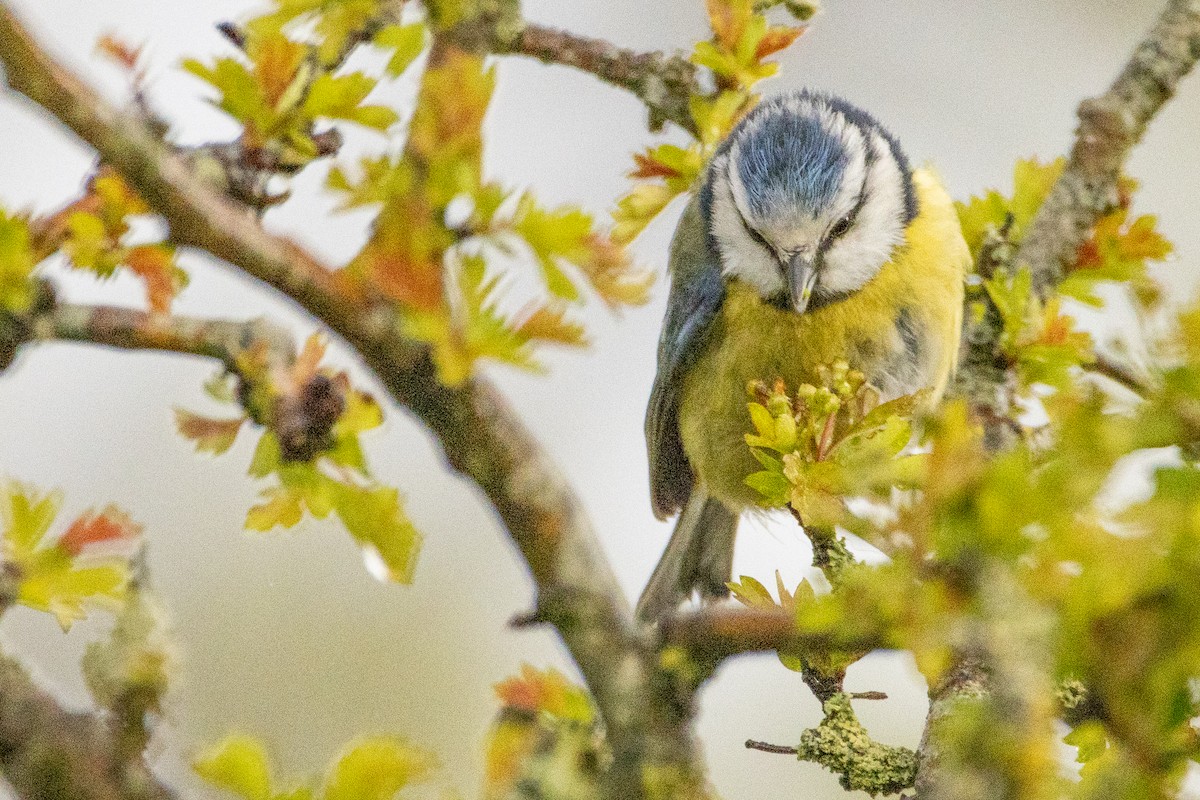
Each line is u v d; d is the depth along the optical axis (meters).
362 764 3.22
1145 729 2.98
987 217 7.34
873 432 4.83
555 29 7.56
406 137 3.39
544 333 3.14
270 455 4.09
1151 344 3.16
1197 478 2.88
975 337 6.76
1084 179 7.01
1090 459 2.96
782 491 4.79
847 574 3.20
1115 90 7.20
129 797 3.54
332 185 3.16
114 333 3.69
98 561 3.75
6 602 3.69
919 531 2.99
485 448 3.41
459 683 10.94
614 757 3.70
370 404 3.92
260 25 4.13
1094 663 2.94
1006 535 2.93
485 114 3.17
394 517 3.95
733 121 7.64
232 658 10.73
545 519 3.53
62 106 3.05
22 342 3.63
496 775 3.82
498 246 3.17
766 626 3.60
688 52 7.75
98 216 3.86
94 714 3.64
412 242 3.14
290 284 3.19
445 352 3.12
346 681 10.79
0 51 2.97
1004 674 2.94
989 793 2.92
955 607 2.96
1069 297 6.88
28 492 3.84
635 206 7.30
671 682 3.66
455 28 3.75
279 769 3.34
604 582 3.64
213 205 3.14
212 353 3.78
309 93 3.99
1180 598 2.90
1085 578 2.89
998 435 6.16
